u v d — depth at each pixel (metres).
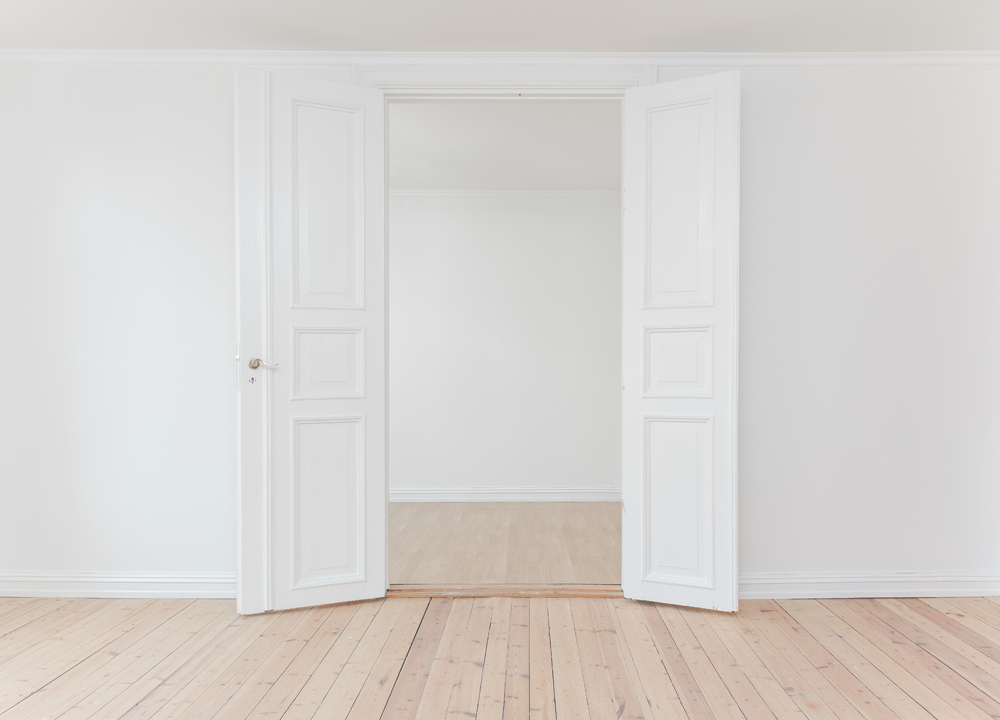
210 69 3.60
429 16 3.26
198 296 3.61
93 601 3.54
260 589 3.35
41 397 3.59
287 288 3.38
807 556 3.62
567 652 2.91
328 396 3.46
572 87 3.65
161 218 3.59
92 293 3.60
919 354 3.63
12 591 3.59
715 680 2.66
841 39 3.48
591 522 5.51
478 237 6.45
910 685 2.62
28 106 3.58
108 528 3.61
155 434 3.61
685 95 3.42
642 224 3.53
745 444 3.62
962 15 3.24
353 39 3.49
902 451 3.63
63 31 3.38
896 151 3.62
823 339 3.62
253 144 3.35
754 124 3.62
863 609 3.44
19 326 3.59
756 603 3.53
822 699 2.51
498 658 2.85
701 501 3.42
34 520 3.60
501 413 6.43
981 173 3.62
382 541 3.59
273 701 2.48
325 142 3.46
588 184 6.20
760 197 3.62
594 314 6.45
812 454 3.62
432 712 2.41
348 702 2.48
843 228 3.62
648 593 3.51
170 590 3.60
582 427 6.43
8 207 3.58
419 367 6.43
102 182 3.59
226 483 3.61
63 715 2.38
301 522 3.42
